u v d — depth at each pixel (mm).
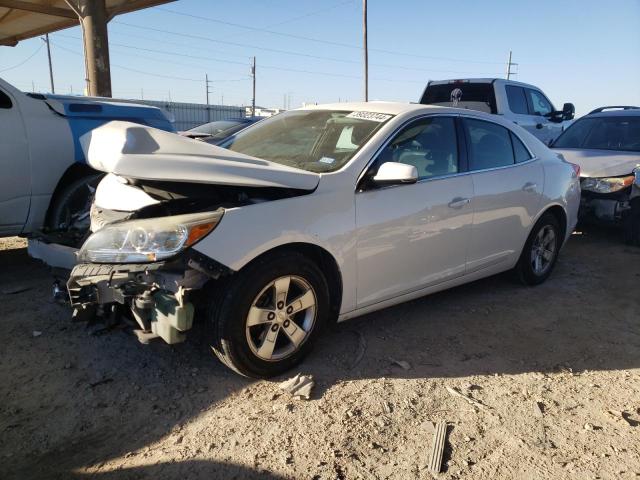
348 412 2941
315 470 2490
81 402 2986
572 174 5375
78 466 2490
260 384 3203
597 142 7980
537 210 4848
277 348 3285
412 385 3262
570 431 2877
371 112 4031
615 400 3209
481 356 3703
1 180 4883
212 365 3408
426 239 3850
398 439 2740
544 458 2646
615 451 2717
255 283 3006
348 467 2521
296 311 3260
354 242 3418
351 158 3537
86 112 5504
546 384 3365
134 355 3506
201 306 3100
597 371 3570
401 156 3760
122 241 2885
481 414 2996
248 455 2580
